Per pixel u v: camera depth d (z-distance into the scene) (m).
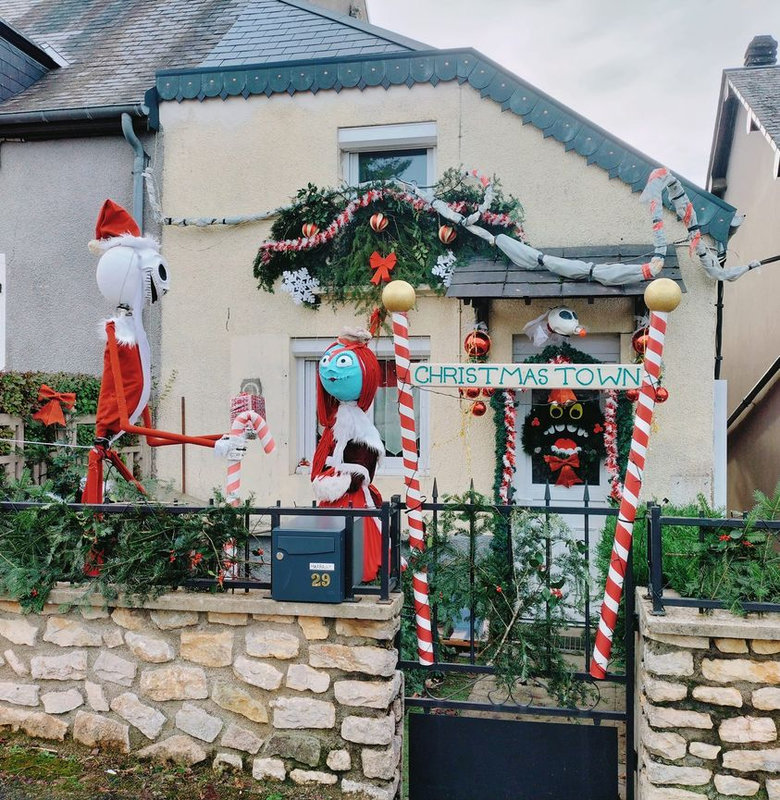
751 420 10.82
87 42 9.65
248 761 3.73
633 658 3.75
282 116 7.30
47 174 7.90
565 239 6.74
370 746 3.59
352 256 6.92
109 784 3.68
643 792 3.46
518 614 3.84
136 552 3.83
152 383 7.50
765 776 3.27
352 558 3.69
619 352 6.71
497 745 3.81
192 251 7.46
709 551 3.48
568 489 6.77
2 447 5.50
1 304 7.98
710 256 6.21
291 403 7.29
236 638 3.76
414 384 3.90
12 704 4.04
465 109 6.92
